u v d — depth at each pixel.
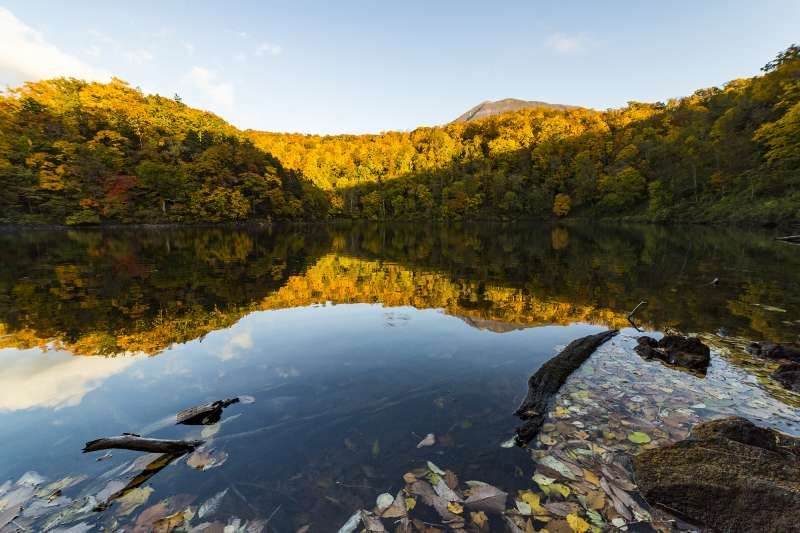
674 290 11.50
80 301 10.11
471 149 114.50
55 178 45.84
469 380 5.32
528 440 3.88
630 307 9.51
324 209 80.00
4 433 3.99
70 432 4.03
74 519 2.84
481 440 3.88
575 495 3.13
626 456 3.66
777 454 3.41
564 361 5.78
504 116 137.50
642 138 76.94
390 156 115.12
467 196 89.19
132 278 13.83
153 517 2.87
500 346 6.73
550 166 89.75
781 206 35.09
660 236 34.12
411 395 4.86
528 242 32.91
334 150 118.75
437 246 29.95
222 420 4.25
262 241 34.44
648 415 4.39
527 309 9.34
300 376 5.44
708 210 46.72
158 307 9.52
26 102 59.25
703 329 7.67
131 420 4.27
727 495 2.99
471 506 2.98
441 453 3.66
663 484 3.18
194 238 36.72
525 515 2.90
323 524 2.81
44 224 44.56
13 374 5.50
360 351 6.45
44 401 4.70
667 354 6.16
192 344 6.80
